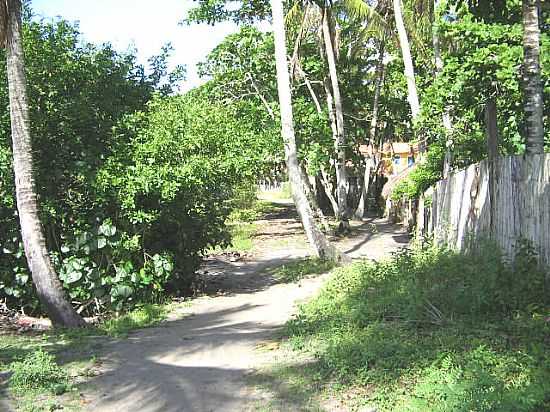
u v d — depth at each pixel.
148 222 11.52
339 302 9.25
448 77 13.06
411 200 24.59
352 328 7.47
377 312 7.91
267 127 22.98
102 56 12.16
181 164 11.61
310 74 29.64
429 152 20.02
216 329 9.20
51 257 10.98
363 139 35.59
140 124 11.93
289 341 7.68
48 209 10.84
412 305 7.51
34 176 10.13
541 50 10.80
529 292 7.18
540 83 8.29
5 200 10.66
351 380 5.78
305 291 12.27
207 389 6.14
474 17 9.09
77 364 7.24
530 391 4.37
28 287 11.23
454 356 5.58
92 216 11.25
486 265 8.22
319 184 41.47
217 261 19.17
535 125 8.23
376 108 32.88
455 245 11.89
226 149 12.11
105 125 11.69
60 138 11.30
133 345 8.30
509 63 10.81
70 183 11.29
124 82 12.52
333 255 15.88
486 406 4.30
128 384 6.43
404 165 46.53
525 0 8.28
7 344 8.53
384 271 10.78
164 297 12.27
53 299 9.98
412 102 20.36
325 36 25.55
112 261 11.45
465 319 6.94
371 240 23.34
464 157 17.27
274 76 26.88
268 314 10.15
